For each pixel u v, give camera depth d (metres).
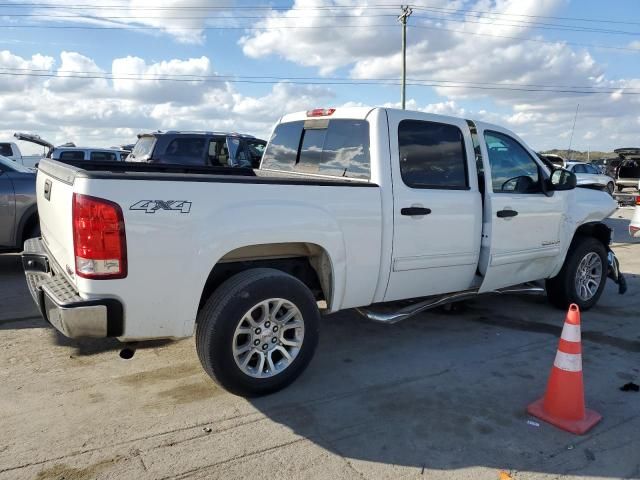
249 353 3.54
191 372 4.05
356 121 4.35
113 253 2.97
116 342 4.62
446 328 5.29
